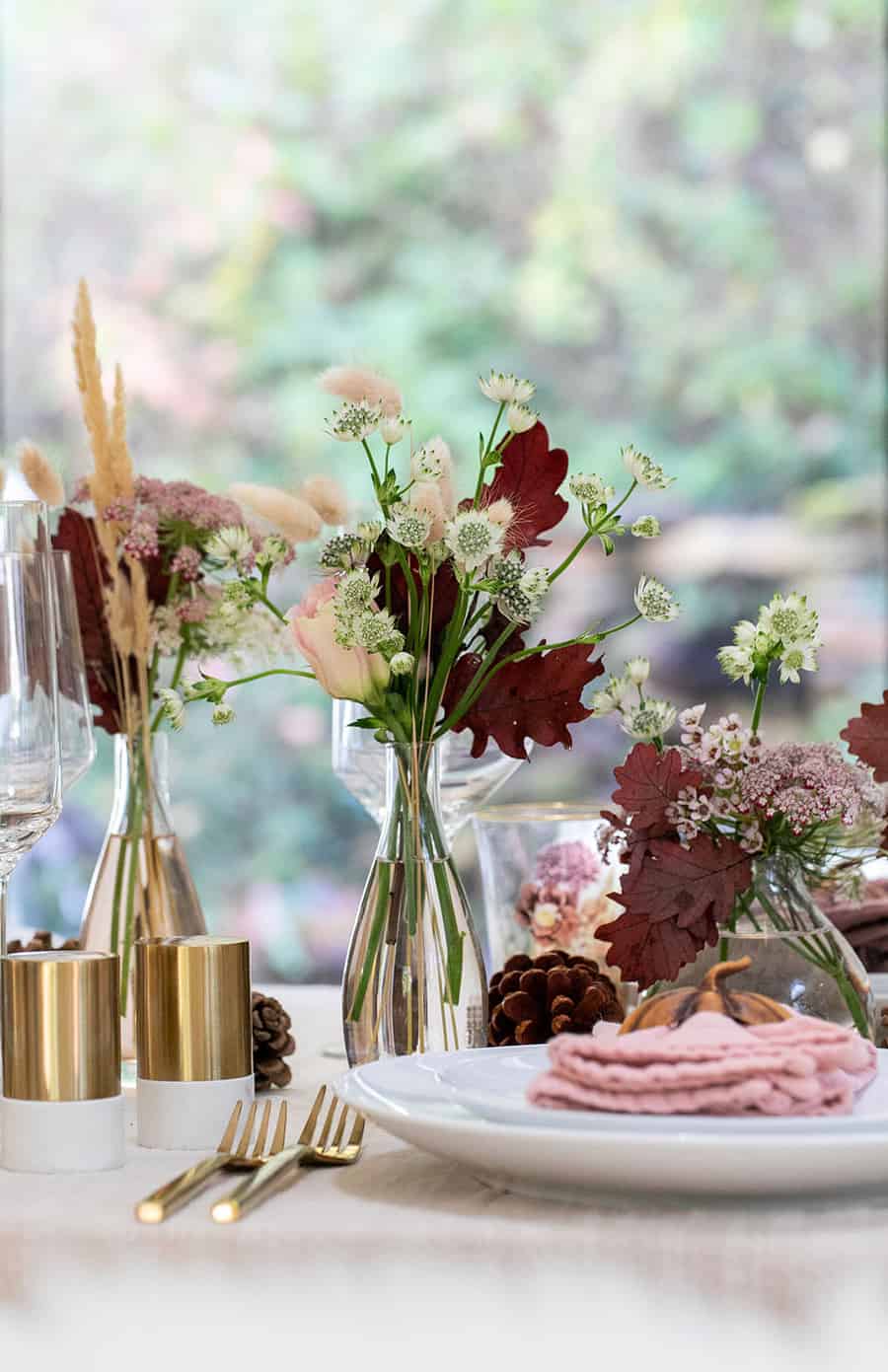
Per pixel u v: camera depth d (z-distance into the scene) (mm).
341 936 4586
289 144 4805
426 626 974
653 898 915
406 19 4793
